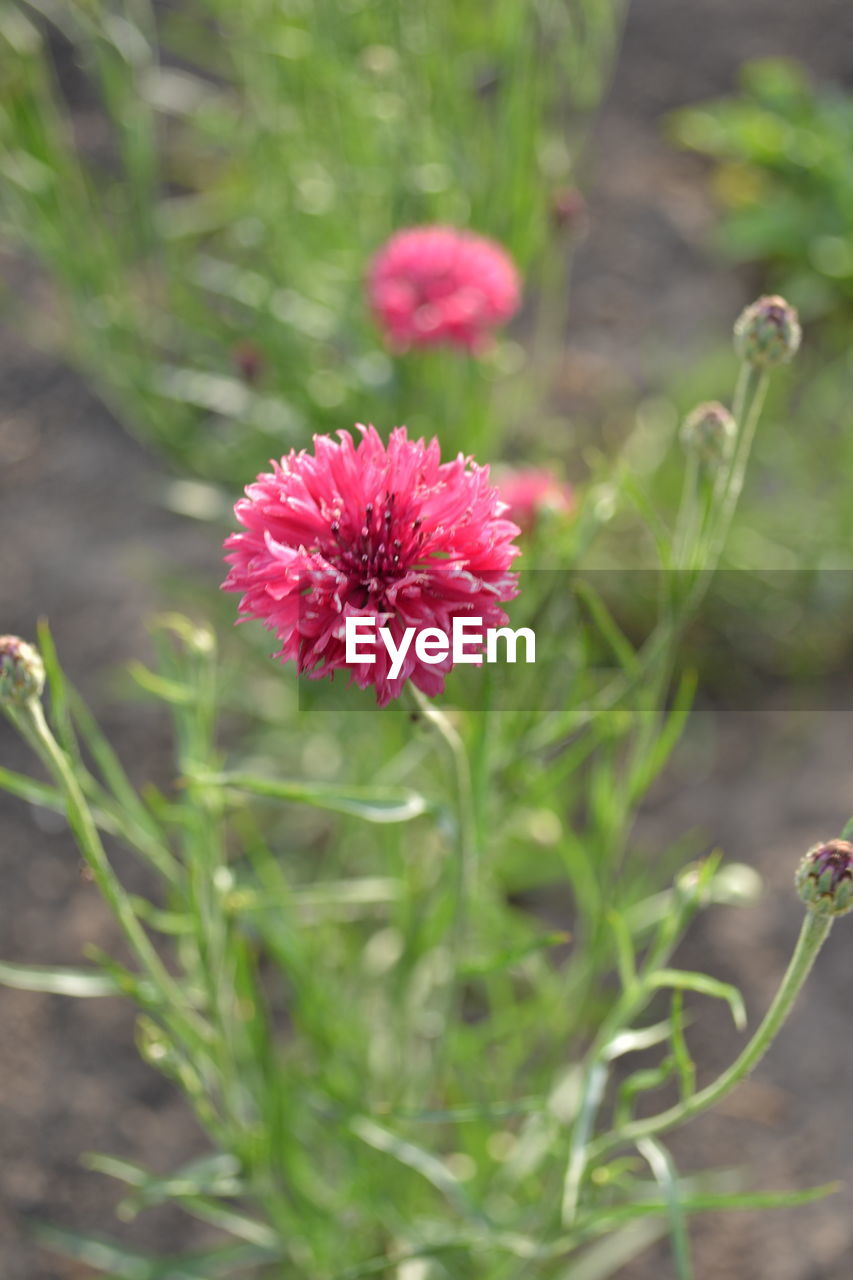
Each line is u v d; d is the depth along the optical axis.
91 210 0.84
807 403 0.98
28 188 0.74
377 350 0.76
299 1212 0.57
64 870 0.73
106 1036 0.69
